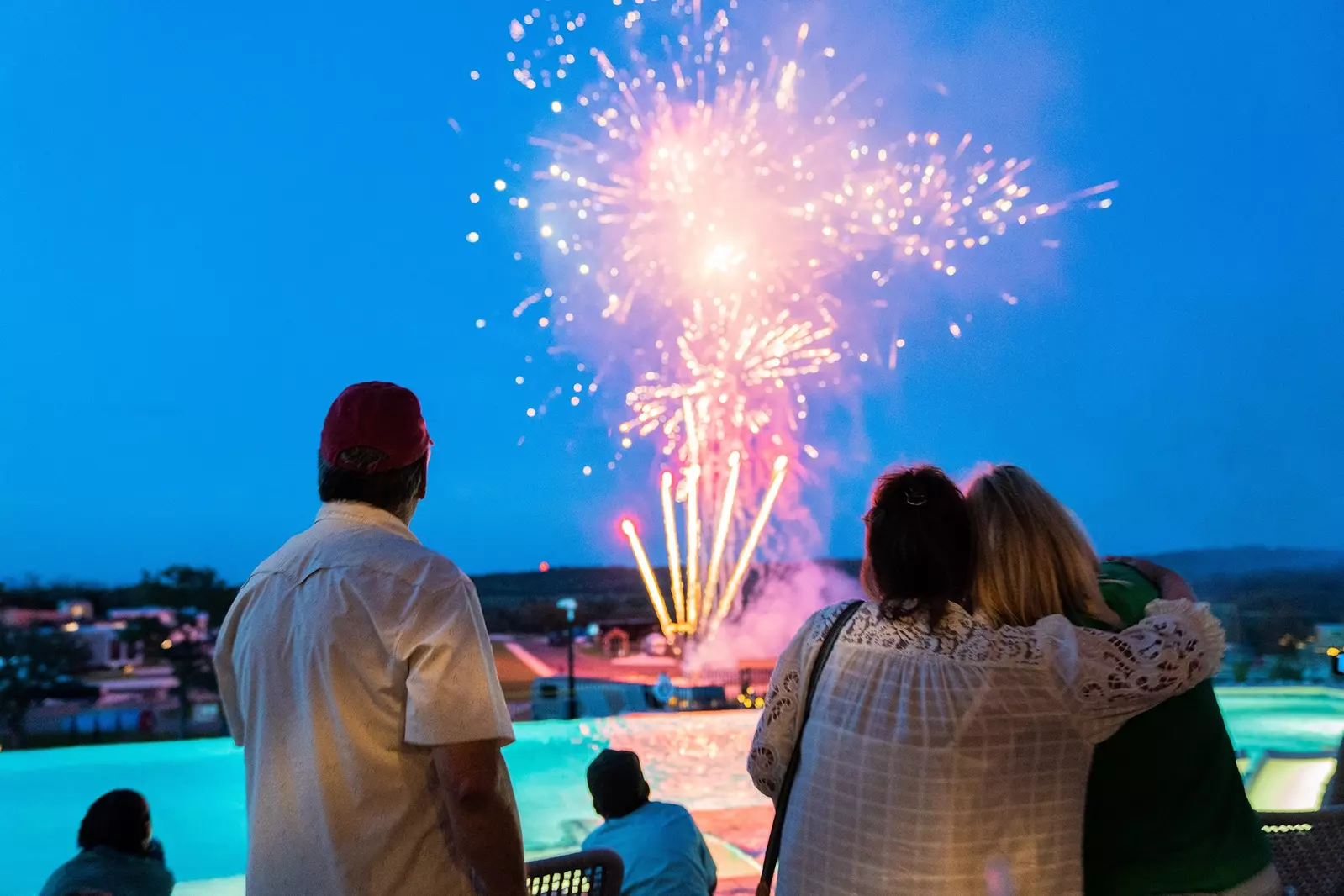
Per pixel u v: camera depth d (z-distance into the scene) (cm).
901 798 170
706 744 1050
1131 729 172
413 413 193
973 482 189
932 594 178
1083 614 180
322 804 170
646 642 3434
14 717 1966
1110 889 172
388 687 171
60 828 819
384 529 188
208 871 695
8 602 2562
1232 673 1473
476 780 164
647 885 295
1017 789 168
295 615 178
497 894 167
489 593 5028
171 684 2356
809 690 191
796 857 181
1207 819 172
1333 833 249
